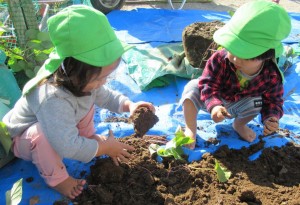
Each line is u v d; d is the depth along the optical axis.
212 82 2.08
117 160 1.88
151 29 3.64
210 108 2.01
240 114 2.17
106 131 2.23
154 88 2.75
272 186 1.83
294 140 2.21
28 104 1.65
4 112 1.98
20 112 1.74
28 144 1.70
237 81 2.05
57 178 1.71
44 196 1.78
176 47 3.24
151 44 3.32
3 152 1.88
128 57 3.01
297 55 3.12
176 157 1.95
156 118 1.96
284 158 2.02
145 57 3.00
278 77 2.04
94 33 1.46
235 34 1.77
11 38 2.71
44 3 3.16
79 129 1.89
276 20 1.72
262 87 2.06
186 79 2.83
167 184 1.83
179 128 2.12
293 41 3.43
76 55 1.46
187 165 1.95
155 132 2.25
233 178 1.88
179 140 1.96
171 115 2.45
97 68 1.49
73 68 1.50
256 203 1.73
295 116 2.46
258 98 2.11
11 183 1.86
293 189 1.81
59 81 1.57
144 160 1.97
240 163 2.00
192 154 2.04
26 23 2.65
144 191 1.79
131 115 1.93
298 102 2.58
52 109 1.58
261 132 2.28
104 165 1.84
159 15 3.96
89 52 1.45
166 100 2.62
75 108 1.67
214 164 1.98
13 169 1.95
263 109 2.10
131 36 3.46
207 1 4.92
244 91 2.08
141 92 2.69
